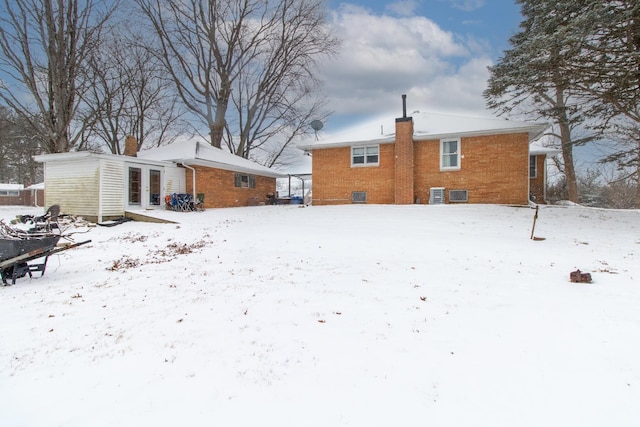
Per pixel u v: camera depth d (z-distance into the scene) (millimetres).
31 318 4328
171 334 3777
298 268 6602
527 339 3568
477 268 6598
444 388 2729
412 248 8391
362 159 18875
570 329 3807
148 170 17281
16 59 18719
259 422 2334
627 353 3256
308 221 13172
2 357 3301
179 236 11391
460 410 2457
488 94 16688
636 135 19766
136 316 4340
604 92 12672
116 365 3129
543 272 6367
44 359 3254
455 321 4059
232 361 3176
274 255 7828
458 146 16922
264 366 3078
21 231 6566
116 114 27250
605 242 9367
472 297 4914
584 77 12367
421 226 11531
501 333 3721
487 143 16469
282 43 31547
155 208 17531
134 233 12438
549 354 3254
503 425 2297
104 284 5977
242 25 30969
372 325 3951
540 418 2367
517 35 17578
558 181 29391
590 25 10375
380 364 3098
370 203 18641
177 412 2447
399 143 17500
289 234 10523
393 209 15148
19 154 32844
